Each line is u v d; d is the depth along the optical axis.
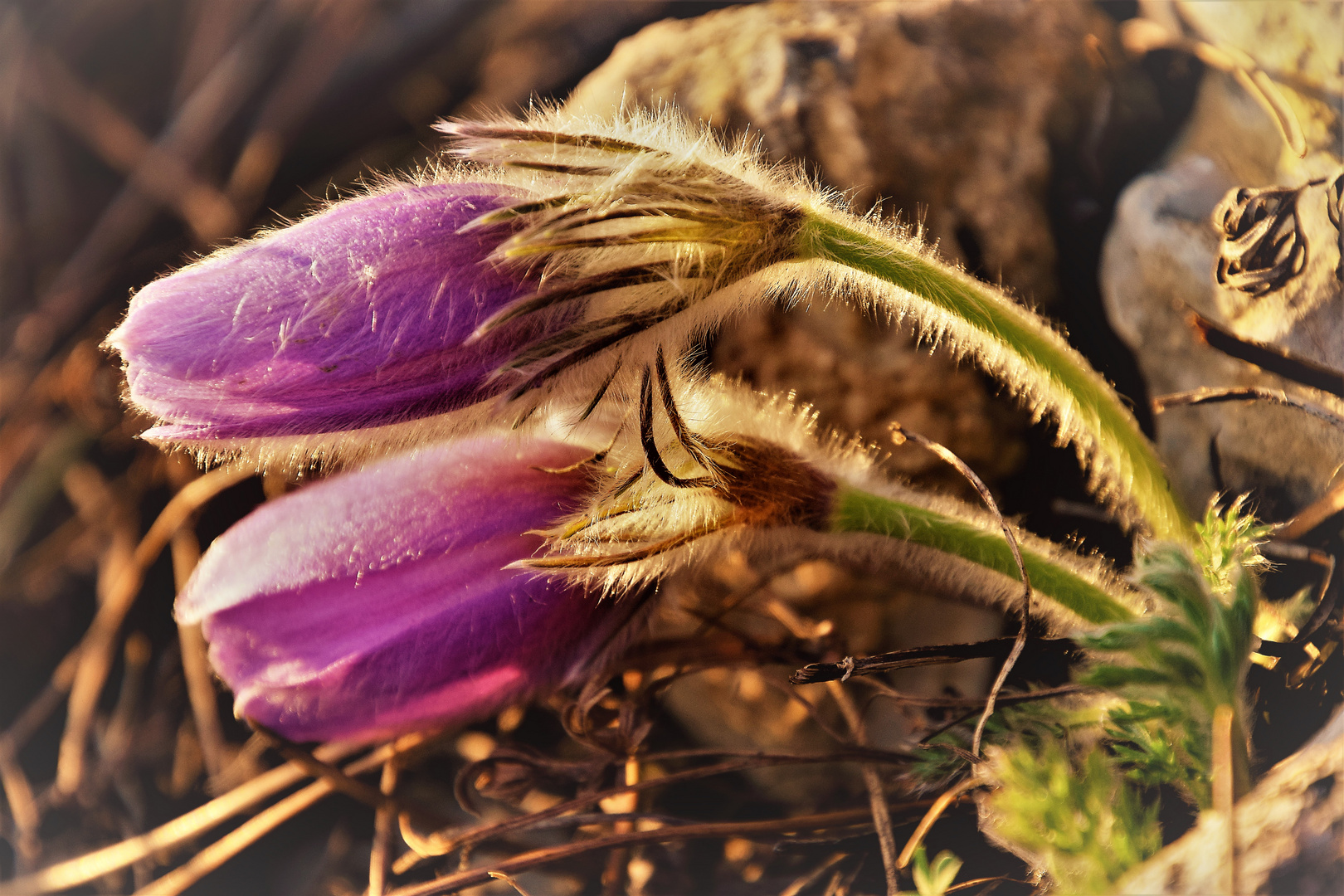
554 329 0.27
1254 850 0.27
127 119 0.38
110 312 0.35
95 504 0.34
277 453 0.27
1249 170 0.31
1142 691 0.28
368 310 0.27
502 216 0.27
